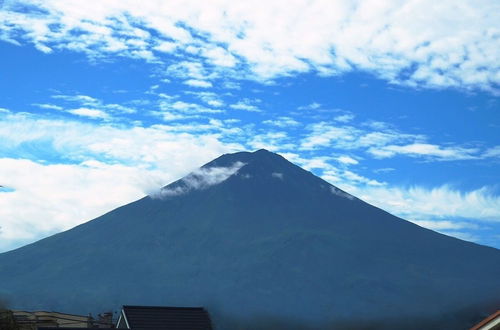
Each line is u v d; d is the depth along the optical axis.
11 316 76.62
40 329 63.38
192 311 72.12
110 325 103.38
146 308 71.44
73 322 101.94
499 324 24.31
